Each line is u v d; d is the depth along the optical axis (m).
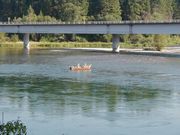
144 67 154.62
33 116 82.88
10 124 41.38
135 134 72.69
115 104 92.62
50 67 154.25
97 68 151.38
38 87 112.00
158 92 105.88
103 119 80.94
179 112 86.31
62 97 99.31
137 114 84.62
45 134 72.44
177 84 117.12
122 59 184.62
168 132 73.94
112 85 115.31
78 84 117.00
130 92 105.69
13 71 142.62
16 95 101.38
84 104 92.38
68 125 77.25
